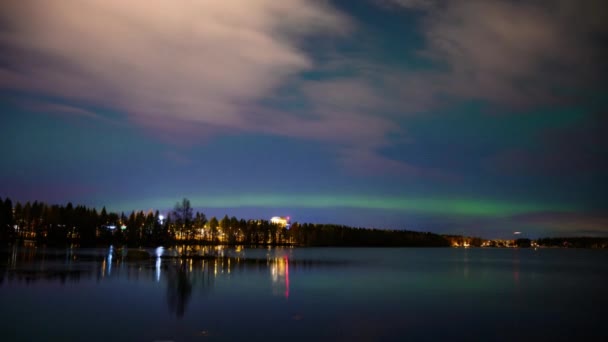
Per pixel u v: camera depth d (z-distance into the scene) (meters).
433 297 52.16
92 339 29.12
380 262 133.75
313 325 34.78
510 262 153.38
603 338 32.66
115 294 47.66
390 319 38.00
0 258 95.94
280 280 67.50
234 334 31.28
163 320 35.12
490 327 35.62
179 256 129.00
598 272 100.19
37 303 41.34
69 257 106.12
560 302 49.34
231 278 68.25
